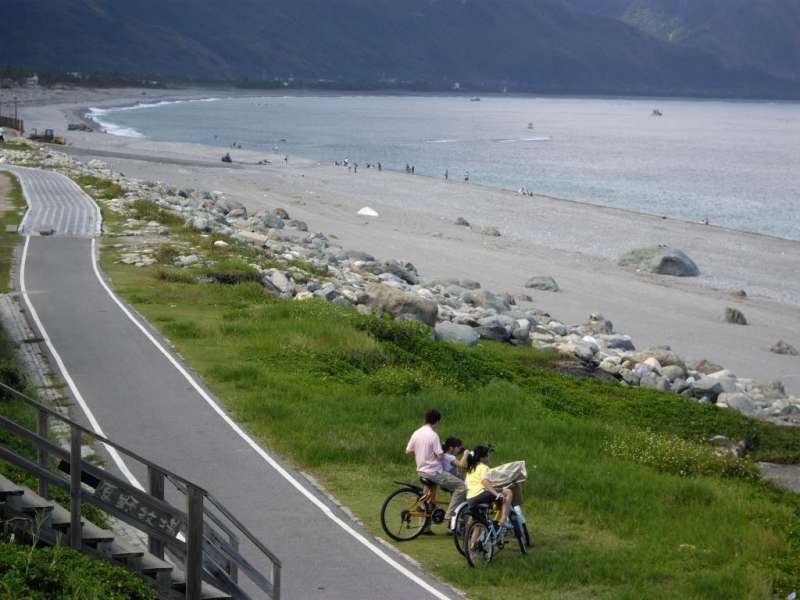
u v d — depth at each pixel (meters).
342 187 108.94
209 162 126.38
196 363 26.88
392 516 16.92
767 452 29.89
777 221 99.88
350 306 38.44
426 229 81.62
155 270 40.16
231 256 44.78
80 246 45.19
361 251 63.84
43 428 12.82
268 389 24.86
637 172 148.62
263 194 96.94
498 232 81.75
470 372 31.20
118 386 24.17
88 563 10.59
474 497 15.92
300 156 159.12
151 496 11.43
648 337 50.12
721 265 72.69
